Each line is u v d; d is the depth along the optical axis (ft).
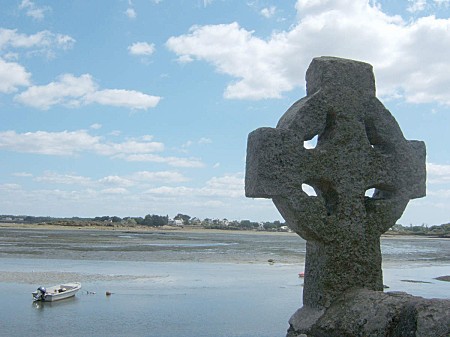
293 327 23.26
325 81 23.61
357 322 20.18
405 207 24.23
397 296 20.38
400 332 18.40
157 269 161.79
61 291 105.60
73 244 302.04
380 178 23.89
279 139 22.31
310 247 24.04
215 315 90.17
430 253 300.20
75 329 78.79
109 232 650.84
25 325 81.10
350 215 23.21
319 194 24.35
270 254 250.98
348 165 23.38
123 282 128.88
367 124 24.43
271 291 119.44
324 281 22.70
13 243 300.81
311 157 22.81
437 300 18.37
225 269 167.12
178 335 75.97
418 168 24.58
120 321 84.58
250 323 84.38
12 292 110.52
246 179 23.16
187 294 112.88
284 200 22.29
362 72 24.20
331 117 23.79
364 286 23.07
